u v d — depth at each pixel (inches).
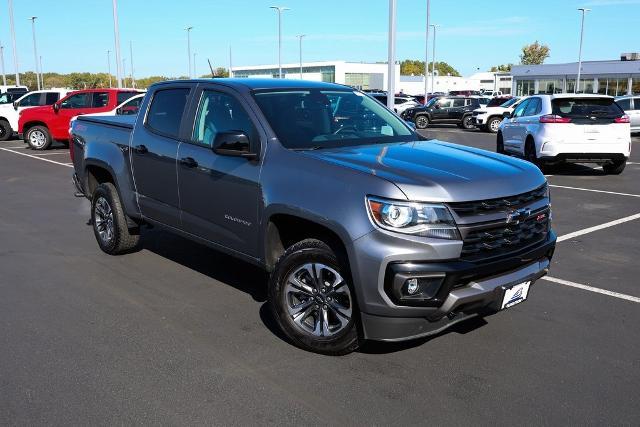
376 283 138.9
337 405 134.1
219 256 252.1
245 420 127.9
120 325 178.9
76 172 270.5
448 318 144.6
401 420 128.3
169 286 214.2
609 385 143.8
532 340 169.3
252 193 170.1
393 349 163.2
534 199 156.4
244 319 183.6
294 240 173.9
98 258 249.4
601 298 204.1
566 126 484.7
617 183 463.2
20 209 358.0
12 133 882.8
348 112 194.9
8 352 160.2
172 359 156.4
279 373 148.9
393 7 536.1
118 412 130.8
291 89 193.0
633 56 2228.1
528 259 150.9
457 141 906.1
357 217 141.4
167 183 207.6
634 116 954.7
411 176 143.6
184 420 127.8
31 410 131.4
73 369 150.6
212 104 193.9
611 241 281.7
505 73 3572.8
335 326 156.8
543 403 135.3
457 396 138.3
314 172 154.9
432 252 136.4
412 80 3782.0
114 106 757.3
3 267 237.0
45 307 193.5
